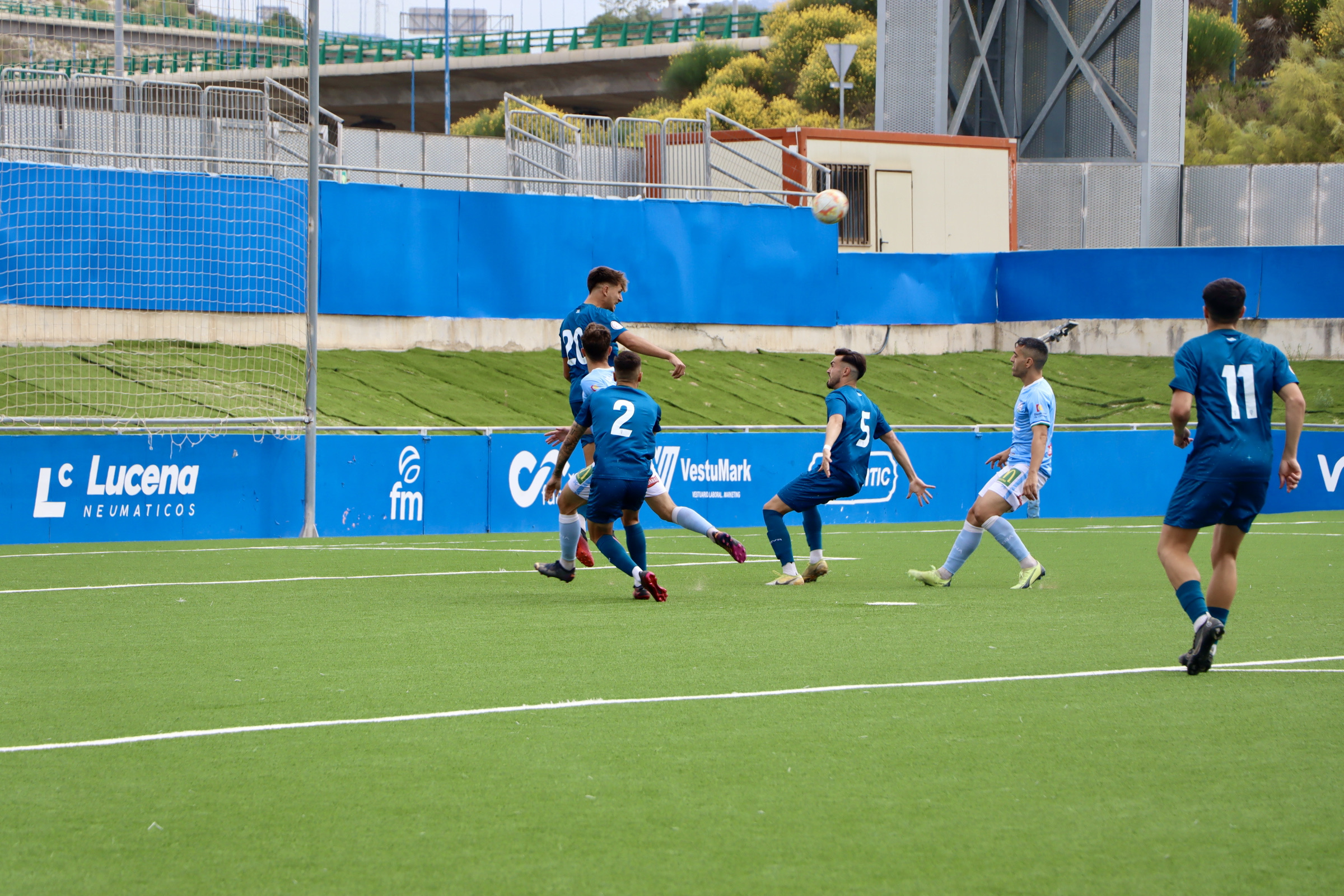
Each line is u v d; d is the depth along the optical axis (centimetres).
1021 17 8256
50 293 4791
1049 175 8050
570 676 1658
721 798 1118
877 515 4738
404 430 4209
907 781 1170
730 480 4547
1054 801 1110
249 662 1759
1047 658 1788
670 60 17350
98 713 1445
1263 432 1714
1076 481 5031
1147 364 6975
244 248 5169
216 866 957
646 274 6188
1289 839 1011
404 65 17925
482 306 5825
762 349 6506
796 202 6888
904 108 7938
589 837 1020
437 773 1195
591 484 2416
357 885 917
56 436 3703
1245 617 2236
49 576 2852
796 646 1888
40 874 940
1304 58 11612
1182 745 1296
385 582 2756
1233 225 8044
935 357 6975
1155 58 7900
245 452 3934
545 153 6900
